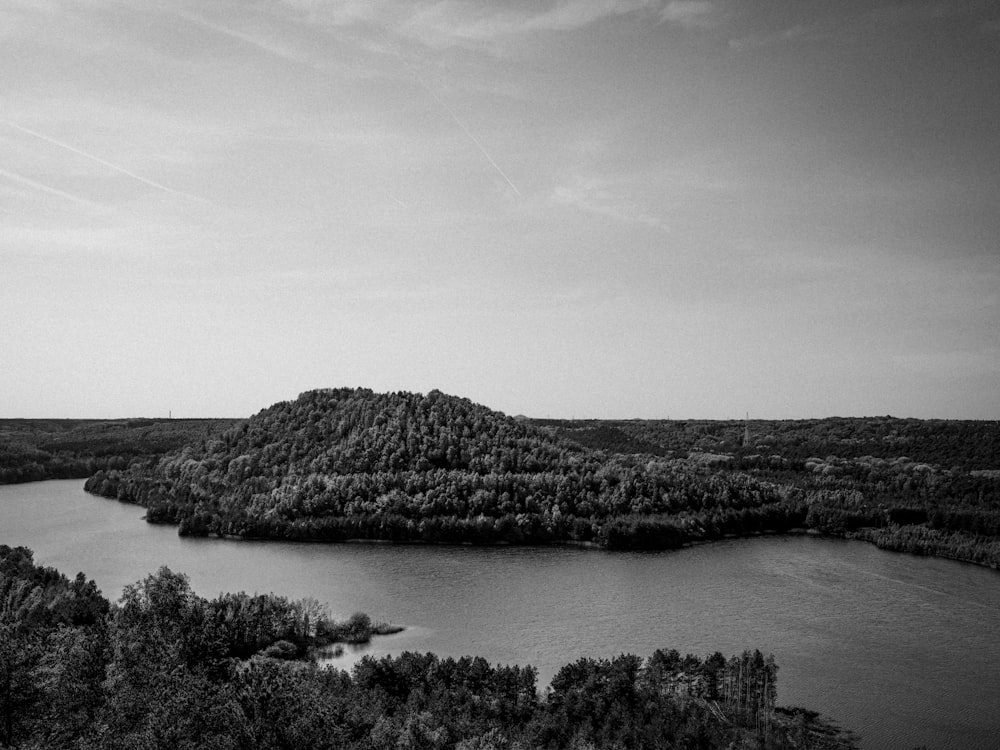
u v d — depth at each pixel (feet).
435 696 375.25
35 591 513.45
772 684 410.11
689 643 526.98
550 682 437.99
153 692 280.92
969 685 458.09
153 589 449.89
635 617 588.50
